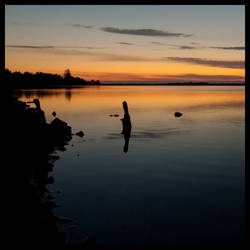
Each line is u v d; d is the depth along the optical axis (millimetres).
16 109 22359
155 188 12250
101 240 7984
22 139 18625
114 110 47188
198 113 43000
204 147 20359
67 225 8797
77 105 56250
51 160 16672
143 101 70375
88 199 10914
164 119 35906
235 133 26016
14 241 7242
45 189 11773
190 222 9195
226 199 11016
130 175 14102
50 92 109125
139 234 8367
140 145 21203
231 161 16625
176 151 19250
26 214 8789
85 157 17656
